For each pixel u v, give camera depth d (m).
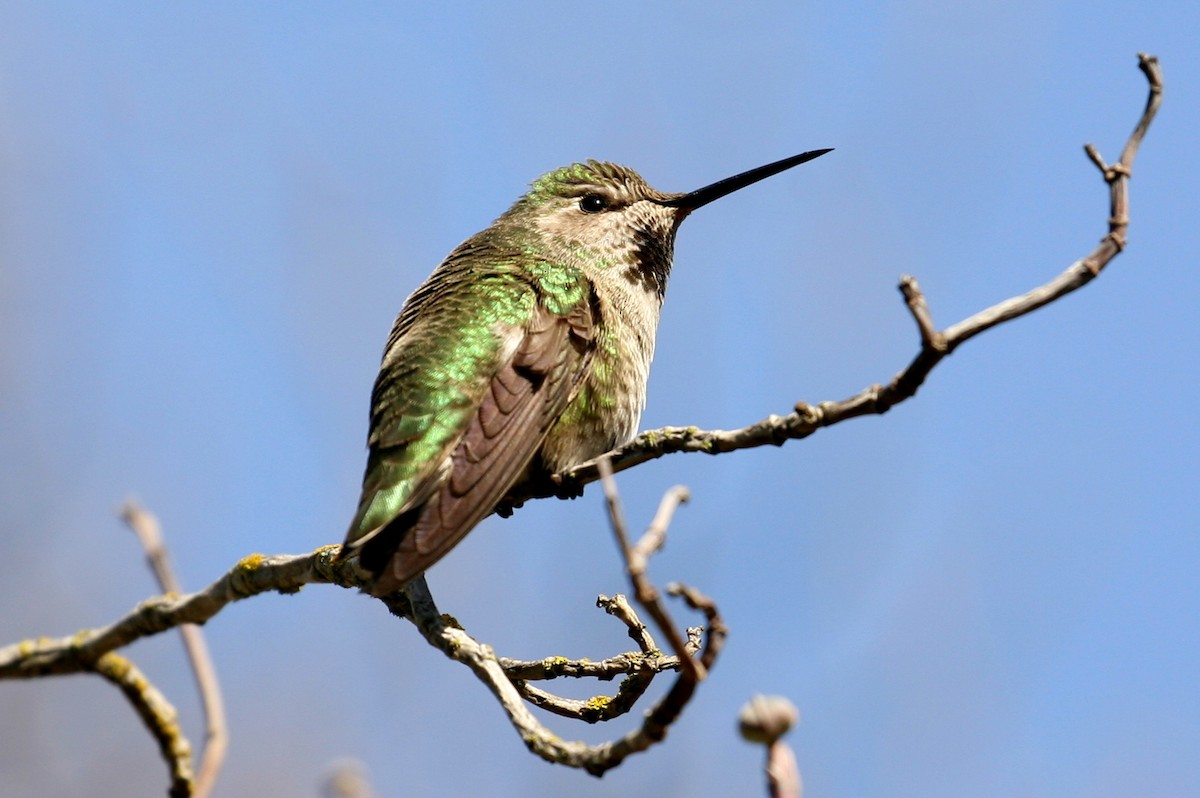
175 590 6.80
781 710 4.71
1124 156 6.34
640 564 5.14
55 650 6.47
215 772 6.02
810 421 6.72
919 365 6.30
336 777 5.55
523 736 6.00
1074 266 6.19
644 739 5.46
